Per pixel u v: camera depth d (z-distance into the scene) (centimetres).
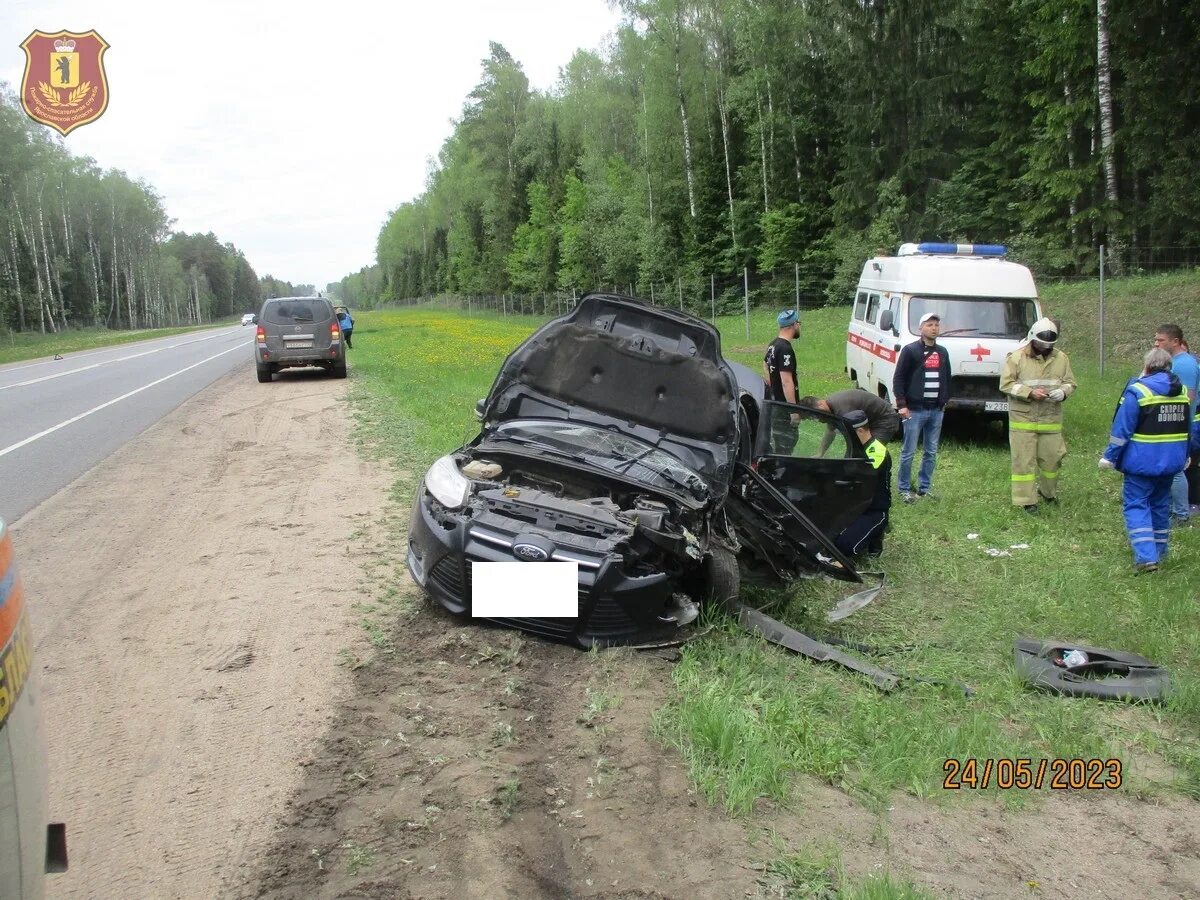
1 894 163
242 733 389
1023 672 507
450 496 530
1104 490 977
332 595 565
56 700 415
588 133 5503
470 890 295
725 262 4200
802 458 625
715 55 4206
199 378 2092
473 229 8525
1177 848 358
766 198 3888
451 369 2098
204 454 1048
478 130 7456
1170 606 619
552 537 495
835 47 3422
